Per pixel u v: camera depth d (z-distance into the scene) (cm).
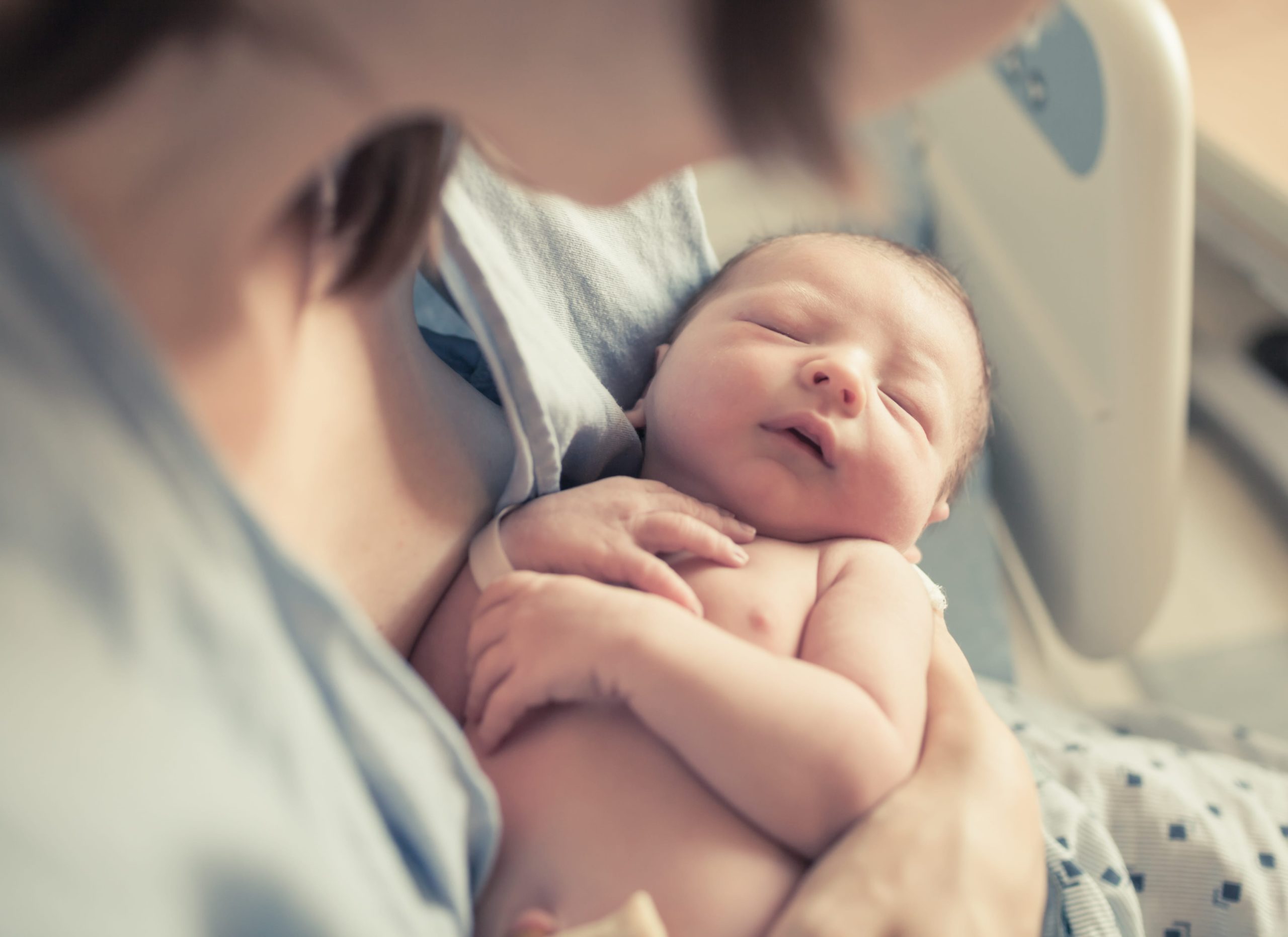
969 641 124
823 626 68
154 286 36
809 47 29
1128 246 101
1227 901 85
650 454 85
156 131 31
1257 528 168
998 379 137
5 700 29
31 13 28
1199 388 181
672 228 92
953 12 30
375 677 43
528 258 75
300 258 46
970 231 137
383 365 58
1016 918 57
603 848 57
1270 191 121
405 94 32
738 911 56
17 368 30
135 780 32
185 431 34
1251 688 149
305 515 50
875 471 78
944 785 61
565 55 31
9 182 30
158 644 33
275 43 30
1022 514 141
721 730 57
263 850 36
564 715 62
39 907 29
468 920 50
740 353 81
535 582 62
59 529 31
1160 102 94
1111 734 112
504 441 71
